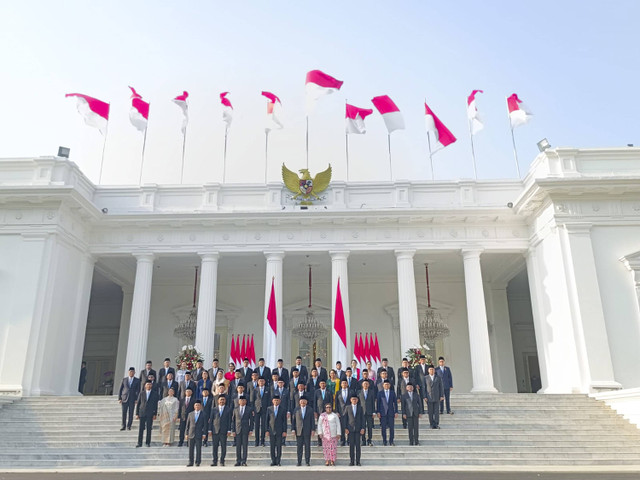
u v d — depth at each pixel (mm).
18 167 20922
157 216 22453
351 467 12070
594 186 19297
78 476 10906
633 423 14906
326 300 28469
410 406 13766
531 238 22203
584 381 17922
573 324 18516
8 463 12836
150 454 13234
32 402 17266
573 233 19328
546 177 19469
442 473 11023
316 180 23562
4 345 18609
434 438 14117
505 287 28266
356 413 12594
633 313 18516
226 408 12781
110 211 23266
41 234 19844
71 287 21406
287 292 28812
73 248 21625
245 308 28578
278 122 25125
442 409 15789
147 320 22109
